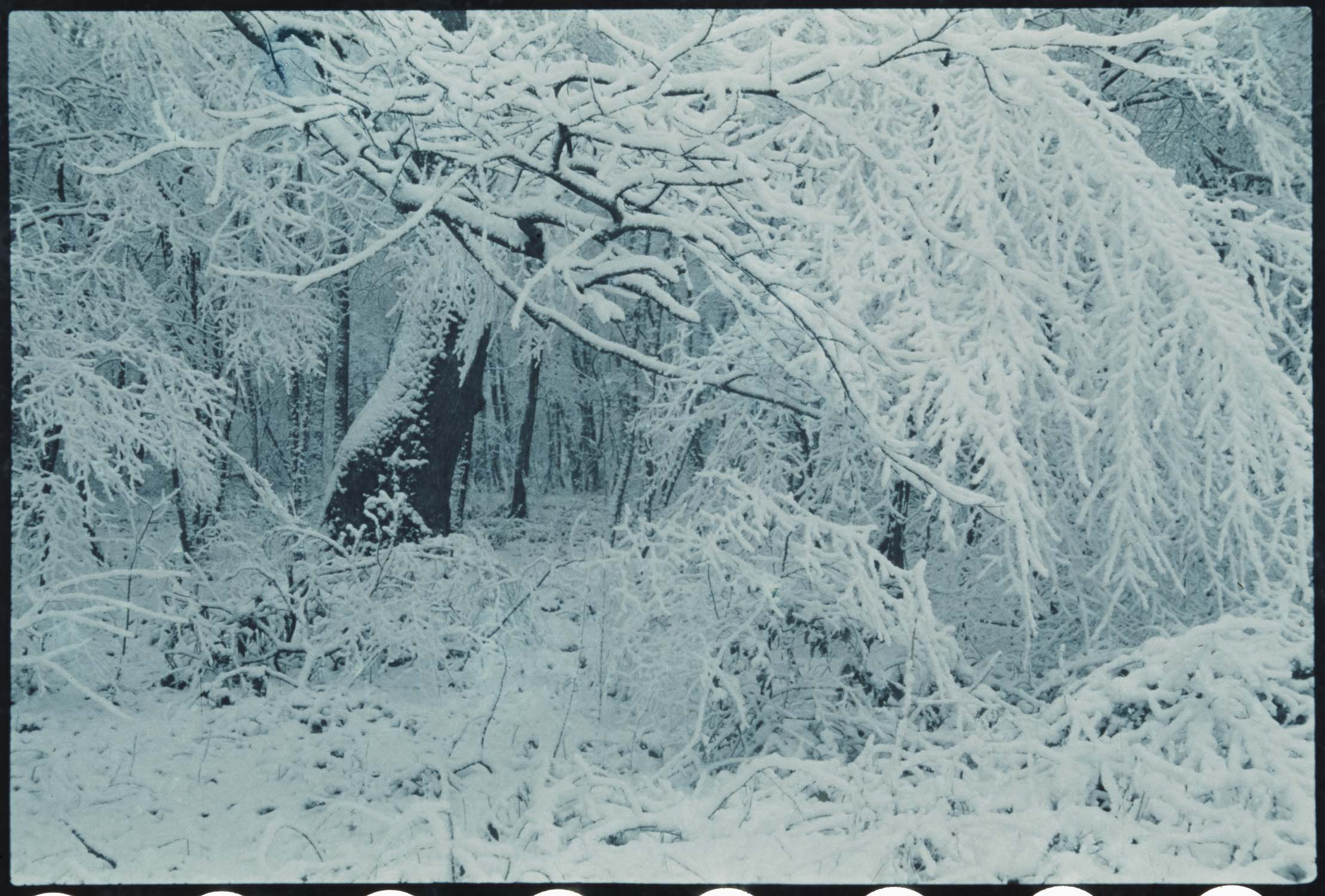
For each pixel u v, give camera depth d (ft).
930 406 16.62
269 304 24.93
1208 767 10.24
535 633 20.67
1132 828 9.39
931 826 9.64
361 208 23.57
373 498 23.15
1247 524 14.73
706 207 14.94
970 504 14.10
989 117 15.61
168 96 19.72
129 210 21.65
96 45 20.83
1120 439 15.62
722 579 16.99
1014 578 16.21
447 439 25.94
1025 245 15.93
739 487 17.76
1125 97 20.53
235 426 50.39
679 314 14.67
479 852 9.17
